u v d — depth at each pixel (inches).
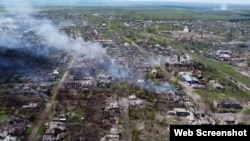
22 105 6673.2
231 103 7037.4
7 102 6801.2
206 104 7126.0
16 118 6043.3
